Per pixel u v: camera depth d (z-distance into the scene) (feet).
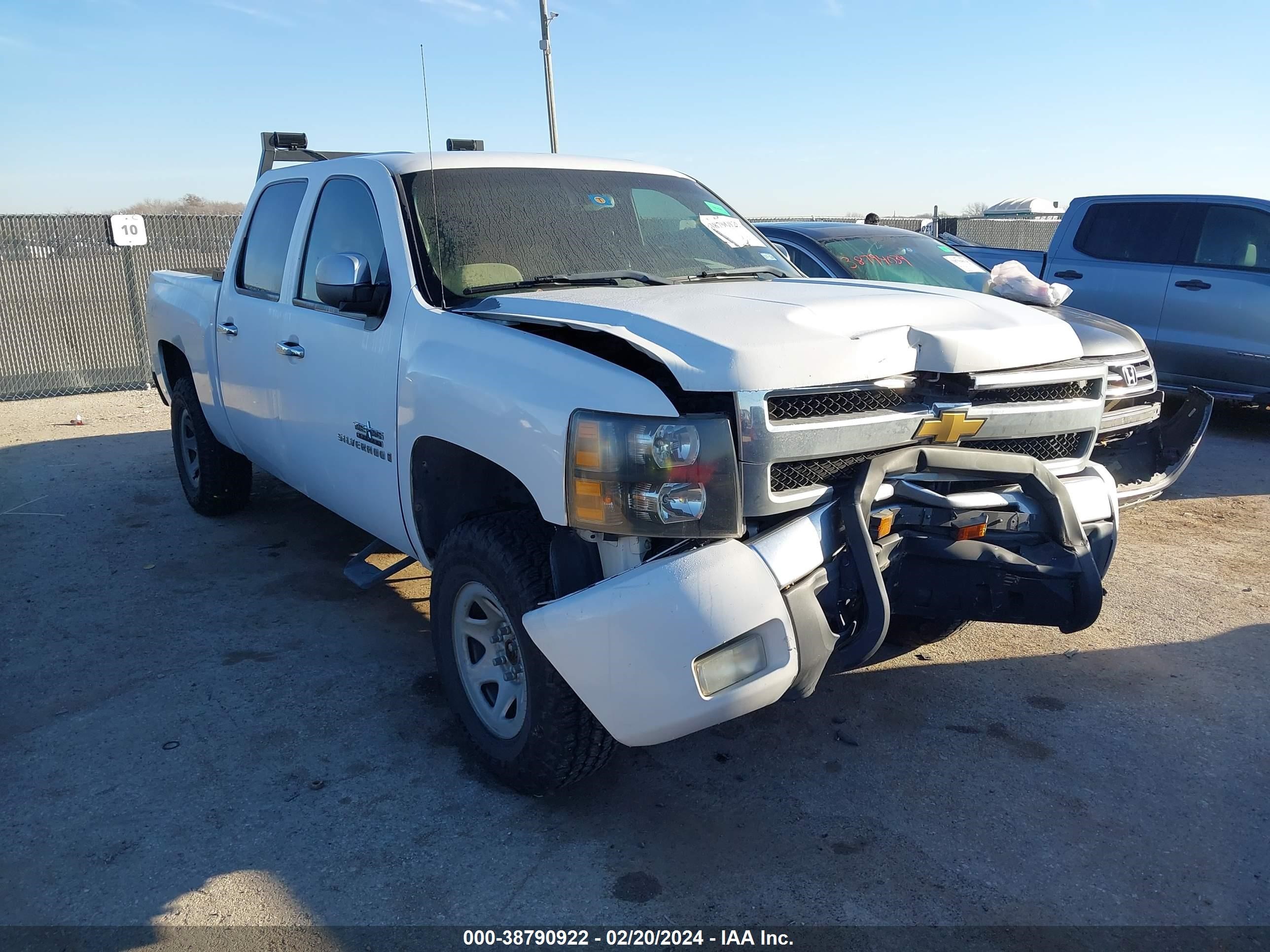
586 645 8.20
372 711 11.76
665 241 12.84
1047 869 8.80
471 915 8.21
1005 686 12.41
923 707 11.87
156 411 31.86
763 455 8.25
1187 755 10.73
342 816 9.61
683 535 8.11
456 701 10.53
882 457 8.95
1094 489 10.49
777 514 8.48
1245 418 29.99
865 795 9.98
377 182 12.17
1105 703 11.94
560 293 10.50
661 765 10.57
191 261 36.50
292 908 8.29
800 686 8.40
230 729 11.32
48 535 18.62
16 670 12.86
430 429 10.16
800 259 22.56
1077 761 10.62
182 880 8.67
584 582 8.75
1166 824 9.48
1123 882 8.63
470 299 10.84
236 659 13.16
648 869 8.81
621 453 8.10
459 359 9.82
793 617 8.20
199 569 16.69
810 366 8.40
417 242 11.31
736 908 8.29
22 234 33.55
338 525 19.19
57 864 8.87
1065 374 10.00
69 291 34.47
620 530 8.20
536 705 9.03
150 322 20.13
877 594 8.56
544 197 12.60
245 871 8.78
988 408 9.48
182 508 20.44
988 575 9.32
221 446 18.63
